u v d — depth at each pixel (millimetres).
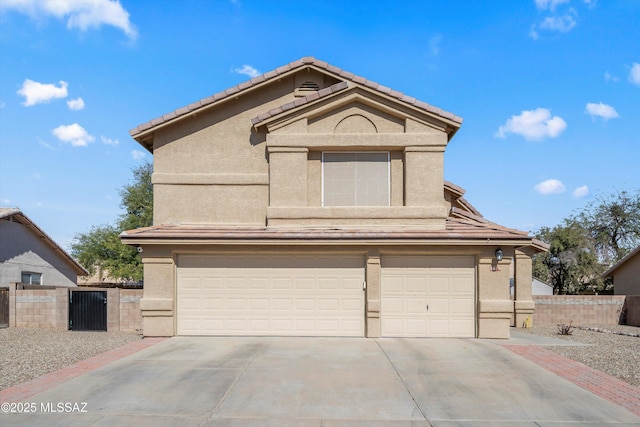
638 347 13789
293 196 15078
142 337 14914
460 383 9016
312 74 16672
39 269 28047
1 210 25000
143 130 15781
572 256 38125
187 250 14328
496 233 14023
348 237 13734
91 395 8258
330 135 15094
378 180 15328
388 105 15102
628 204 42281
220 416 7262
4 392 8500
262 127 15711
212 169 15883
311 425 6934
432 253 14203
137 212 47312
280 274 14312
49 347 13570
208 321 14250
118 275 42844
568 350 12688
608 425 6988
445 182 18719
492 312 13984
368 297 14031
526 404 7867
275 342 13172
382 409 7586
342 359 10953
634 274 29641
